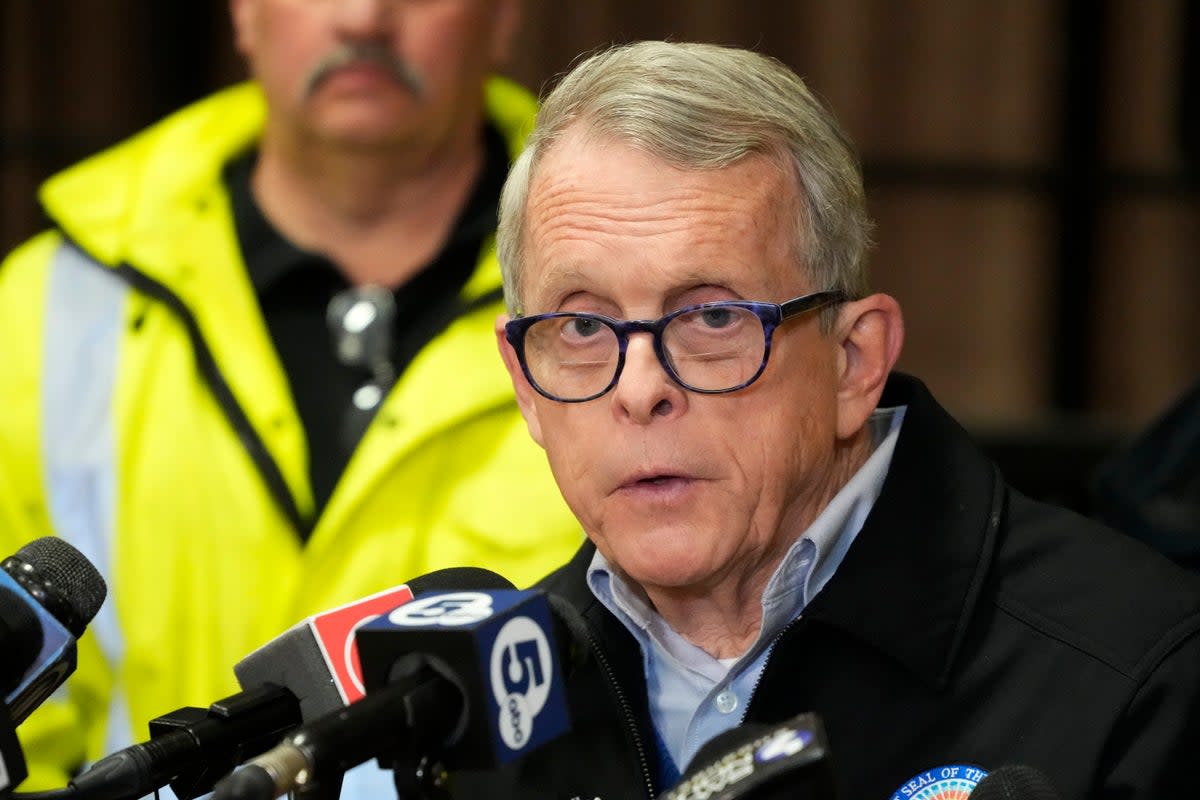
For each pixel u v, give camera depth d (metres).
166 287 9.23
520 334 5.56
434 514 8.73
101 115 19.48
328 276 9.32
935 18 20.61
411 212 9.37
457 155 9.48
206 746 4.41
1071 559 5.71
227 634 8.77
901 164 20.77
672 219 5.23
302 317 9.30
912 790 5.37
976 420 13.77
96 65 19.44
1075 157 20.73
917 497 5.75
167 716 4.50
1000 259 20.92
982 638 5.56
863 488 5.74
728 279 5.27
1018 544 5.76
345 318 9.15
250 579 8.79
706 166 5.27
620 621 5.82
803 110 5.52
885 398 6.20
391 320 9.20
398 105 9.09
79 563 4.46
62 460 9.04
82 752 8.90
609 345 5.40
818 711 5.53
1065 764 5.27
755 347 5.32
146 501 8.88
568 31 19.95
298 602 8.70
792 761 3.93
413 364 8.98
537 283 5.49
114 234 9.44
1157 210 20.72
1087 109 20.62
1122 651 5.40
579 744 5.80
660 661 5.86
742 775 3.96
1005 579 5.68
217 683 8.78
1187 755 5.25
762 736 4.15
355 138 9.05
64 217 9.53
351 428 9.02
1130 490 8.41
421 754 4.04
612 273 5.26
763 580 5.72
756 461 5.37
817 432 5.57
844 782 5.43
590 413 5.41
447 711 4.04
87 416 9.08
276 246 9.38
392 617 4.19
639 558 5.40
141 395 9.06
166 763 4.32
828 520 5.65
